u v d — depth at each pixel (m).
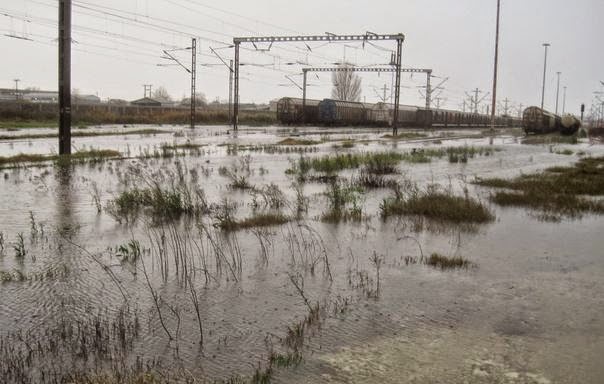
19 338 4.98
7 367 4.42
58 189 13.91
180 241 8.67
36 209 11.23
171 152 25.22
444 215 10.96
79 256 7.73
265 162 22.22
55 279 6.70
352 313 5.71
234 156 24.81
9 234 8.99
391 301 6.10
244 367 4.49
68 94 21.91
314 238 9.03
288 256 7.89
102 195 13.03
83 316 5.53
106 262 7.45
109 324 5.34
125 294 6.21
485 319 5.62
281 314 5.66
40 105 68.44
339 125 69.44
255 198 12.66
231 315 5.62
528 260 7.92
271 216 10.47
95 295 6.15
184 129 55.81
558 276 7.16
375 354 4.76
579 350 4.90
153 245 8.38
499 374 4.42
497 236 9.46
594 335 5.24
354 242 8.83
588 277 7.14
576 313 5.82
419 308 5.90
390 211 11.39
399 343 5.00
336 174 18.36
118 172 17.28
